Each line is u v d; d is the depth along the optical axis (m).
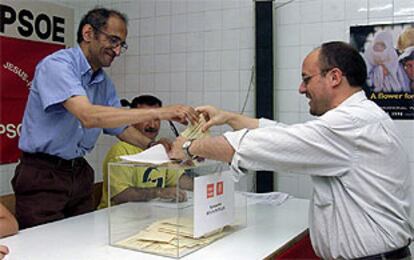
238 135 1.42
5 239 1.58
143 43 3.40
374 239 1.36
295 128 1.37
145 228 1.55
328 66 1.46
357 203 1.37
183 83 3.26
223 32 3.09
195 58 3.21
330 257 1.46
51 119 2.05
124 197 1.60
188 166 1.48
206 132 1.70
